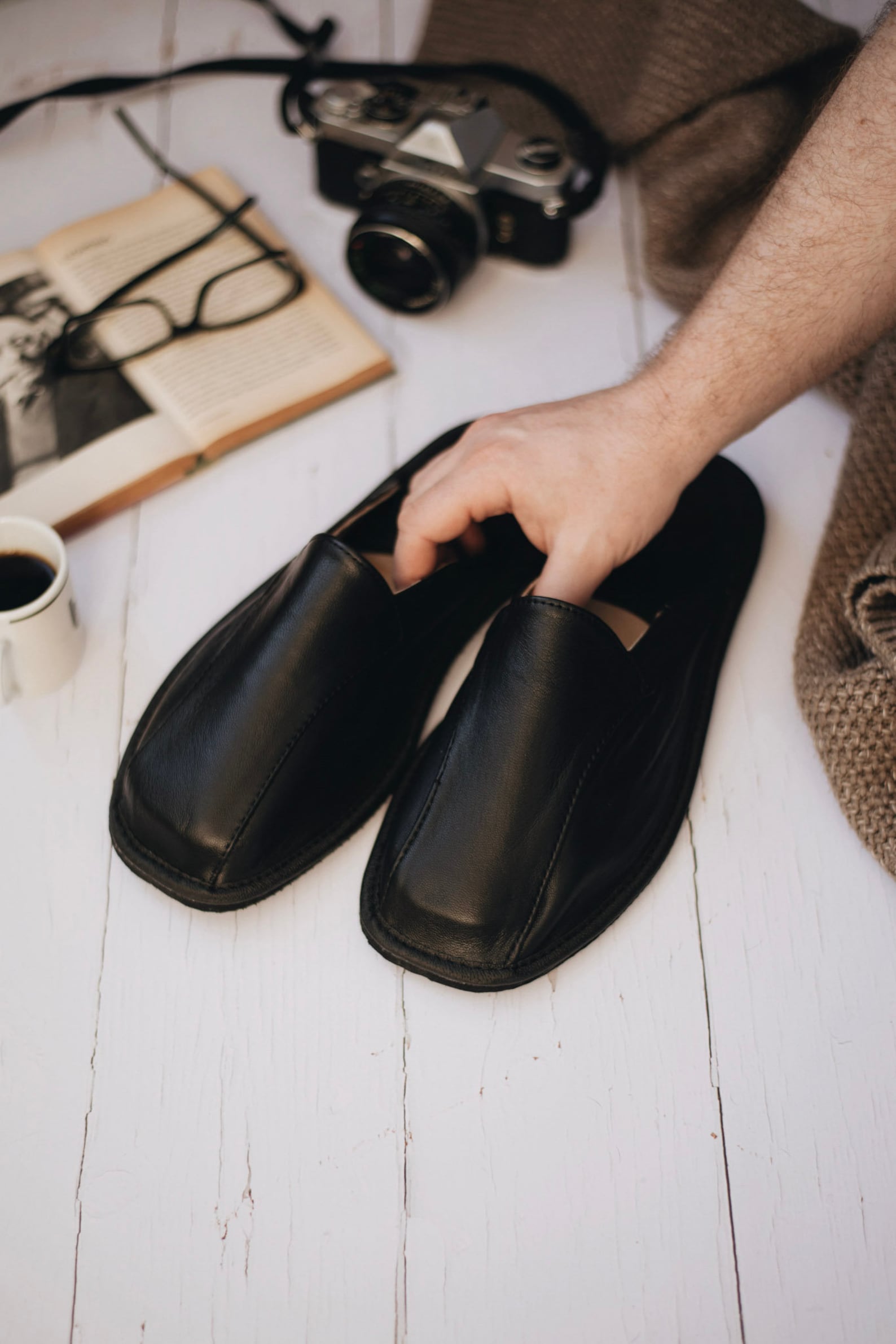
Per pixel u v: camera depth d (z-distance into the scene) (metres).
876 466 0.74
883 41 0.55
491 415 0.72
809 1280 0.59
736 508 0.80
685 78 0.89
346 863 0.69
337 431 0.87
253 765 0.62
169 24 1.12
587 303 0.95
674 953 0.67
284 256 0.91
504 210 0.90
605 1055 0.64
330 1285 0.58
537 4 0.96
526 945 0.62
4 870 0.68
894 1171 0.61
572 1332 0.58
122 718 0.74
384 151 0.89
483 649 0.65
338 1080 0.63
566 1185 0.61
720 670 0.75
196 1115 0.62
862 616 0.66
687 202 0.89
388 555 0.77
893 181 0.57
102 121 1.05
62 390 0.84
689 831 0.71
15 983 0.65
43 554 0.71
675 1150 0.62
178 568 0.80
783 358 0.65
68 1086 0.63
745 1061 0.64
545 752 0.61
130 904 0.68
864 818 0.68
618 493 0.67
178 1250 0.59
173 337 0.87
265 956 0.66
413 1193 0.60
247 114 1.06
